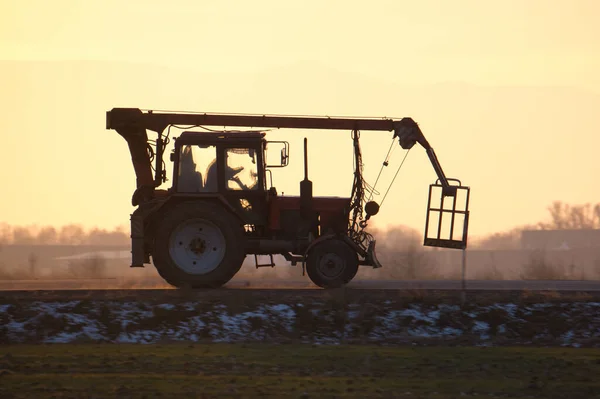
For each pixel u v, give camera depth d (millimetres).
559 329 59031
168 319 58250
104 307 59344
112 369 46844
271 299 61188
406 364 48875
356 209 73375
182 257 70812
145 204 71688
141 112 73688
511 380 45375
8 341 55312
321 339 56875
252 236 72500
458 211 73625
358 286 74812
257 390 42625
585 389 43656
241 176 71750
